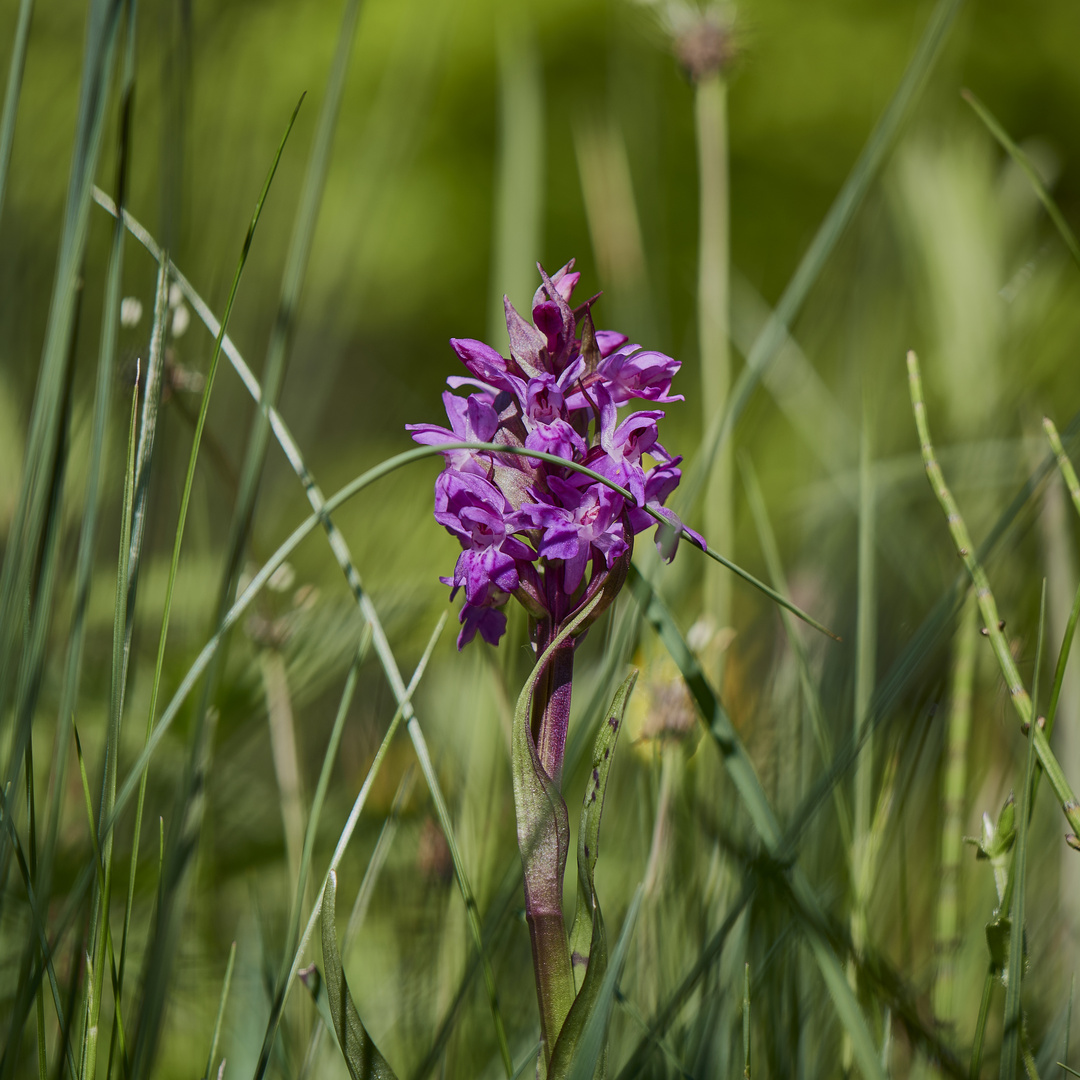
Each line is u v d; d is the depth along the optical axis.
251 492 1.11
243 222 1.25
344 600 1.36
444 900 1.17
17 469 1.21
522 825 1.04
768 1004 1.11
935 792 1.18
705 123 1.34
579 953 1.04
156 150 1.24
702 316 1.33
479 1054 1.14
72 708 1.08
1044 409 1.50
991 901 1.15
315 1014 1.15
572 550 1.04
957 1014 1.13
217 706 1.13
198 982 1.17
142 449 1.08
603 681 1.13
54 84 1.23
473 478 1.05
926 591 1.28
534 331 1.06
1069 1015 1.09
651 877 1.13
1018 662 1.15
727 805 1.16
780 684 1.19
